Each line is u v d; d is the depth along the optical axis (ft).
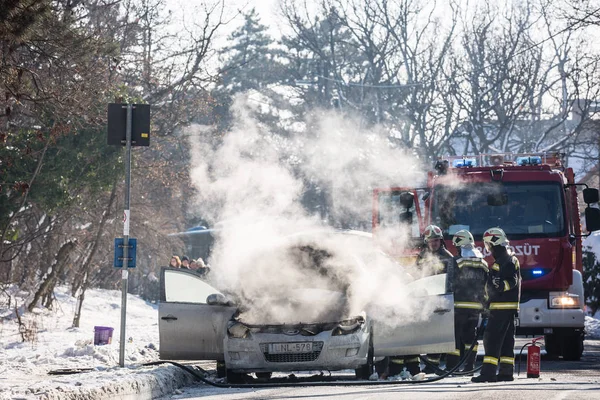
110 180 166.30
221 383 86.43
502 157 126.82
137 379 75.25
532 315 113.29
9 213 153.58
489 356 83.30
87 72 131.85
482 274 90.22
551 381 82.94
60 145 155.12
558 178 116.37
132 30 208.95
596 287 209.56
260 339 82.12
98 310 216.95
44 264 185.88
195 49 213.87
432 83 364.99
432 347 86.28
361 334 83.05
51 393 64.95
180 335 87.25
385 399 66.90
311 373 98.12
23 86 122.62
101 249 215.31
